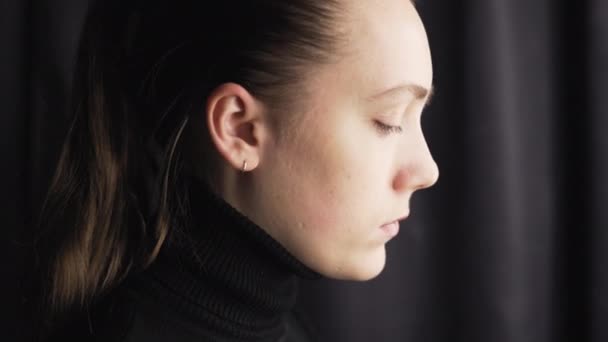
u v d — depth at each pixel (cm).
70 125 77
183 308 70
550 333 99
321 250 70
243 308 71
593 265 96
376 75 67
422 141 70
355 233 70
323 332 95
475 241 95
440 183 96
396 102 68
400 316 97
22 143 87
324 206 69
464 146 94
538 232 98
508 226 94
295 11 67
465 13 93
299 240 70
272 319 75
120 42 73
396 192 70
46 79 87
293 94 67
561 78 98
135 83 73
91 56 74
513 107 95
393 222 72
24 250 87
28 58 87
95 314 72
